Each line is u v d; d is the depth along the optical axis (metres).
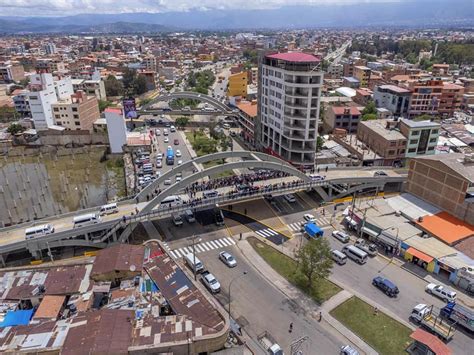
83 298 53.12
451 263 63.88
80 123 148.50
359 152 113.56
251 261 68.62
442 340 50.81
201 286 58.50
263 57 117.06
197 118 181.00
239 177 95.81
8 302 52.94
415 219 78.00
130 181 106.44
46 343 43.53
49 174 118.44
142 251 62.12
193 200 79.94
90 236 73.81
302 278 63.56
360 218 78.88
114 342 43.34
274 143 116.38
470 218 75.19
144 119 171.75
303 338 48.72
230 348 46.53
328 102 163.38
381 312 55.94
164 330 45.94
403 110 156.62
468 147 122.06
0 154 135.62
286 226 81.62
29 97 142.50
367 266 67.75
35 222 73.25
